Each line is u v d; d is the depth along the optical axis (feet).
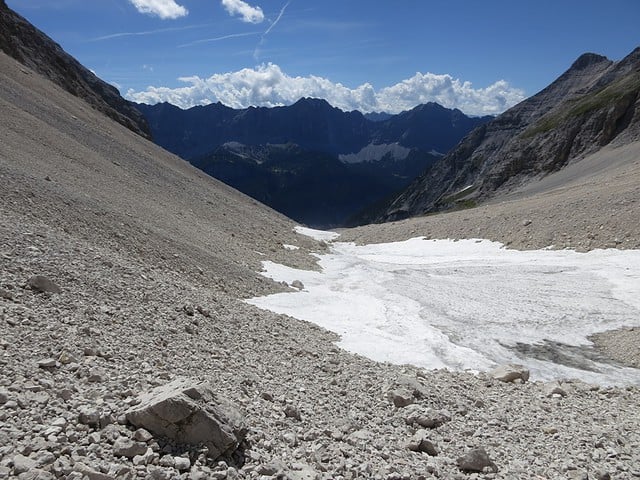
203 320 52.85
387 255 191.01
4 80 193.57
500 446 36.70
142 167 195.52
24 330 32.73
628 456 36.96
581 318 97.25
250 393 36.27
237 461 25.13
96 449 21.93
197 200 189.67
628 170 263.70
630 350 79.82
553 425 43.68
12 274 41.65
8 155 102.73
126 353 35.27
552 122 528.22
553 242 161.89
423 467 30.09
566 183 363.15
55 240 54.85
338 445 30.86
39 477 18.60
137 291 51.72
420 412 40.24
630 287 115.55
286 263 139.33
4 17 310.45
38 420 22.77
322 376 47.73
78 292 44.42
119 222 85.61
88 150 164.35
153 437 23.93
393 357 67.21
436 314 97.86
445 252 183.83
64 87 320.91
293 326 69.62
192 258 90.02
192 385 26.66
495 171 554.87
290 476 24.21
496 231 187.83
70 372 29.30
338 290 115.34
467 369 66.54
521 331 89.71
